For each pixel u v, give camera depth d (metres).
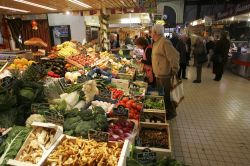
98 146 1.77
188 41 11.16
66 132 1.98
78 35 10.69
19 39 9.31
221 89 7.05
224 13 12.24
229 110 5.09
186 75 9.61
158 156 2.24
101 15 7.20
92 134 1.88
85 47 6.64
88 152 1.68
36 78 2.78
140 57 7.75
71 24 10.52
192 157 3.18
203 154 3.25
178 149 3.39
